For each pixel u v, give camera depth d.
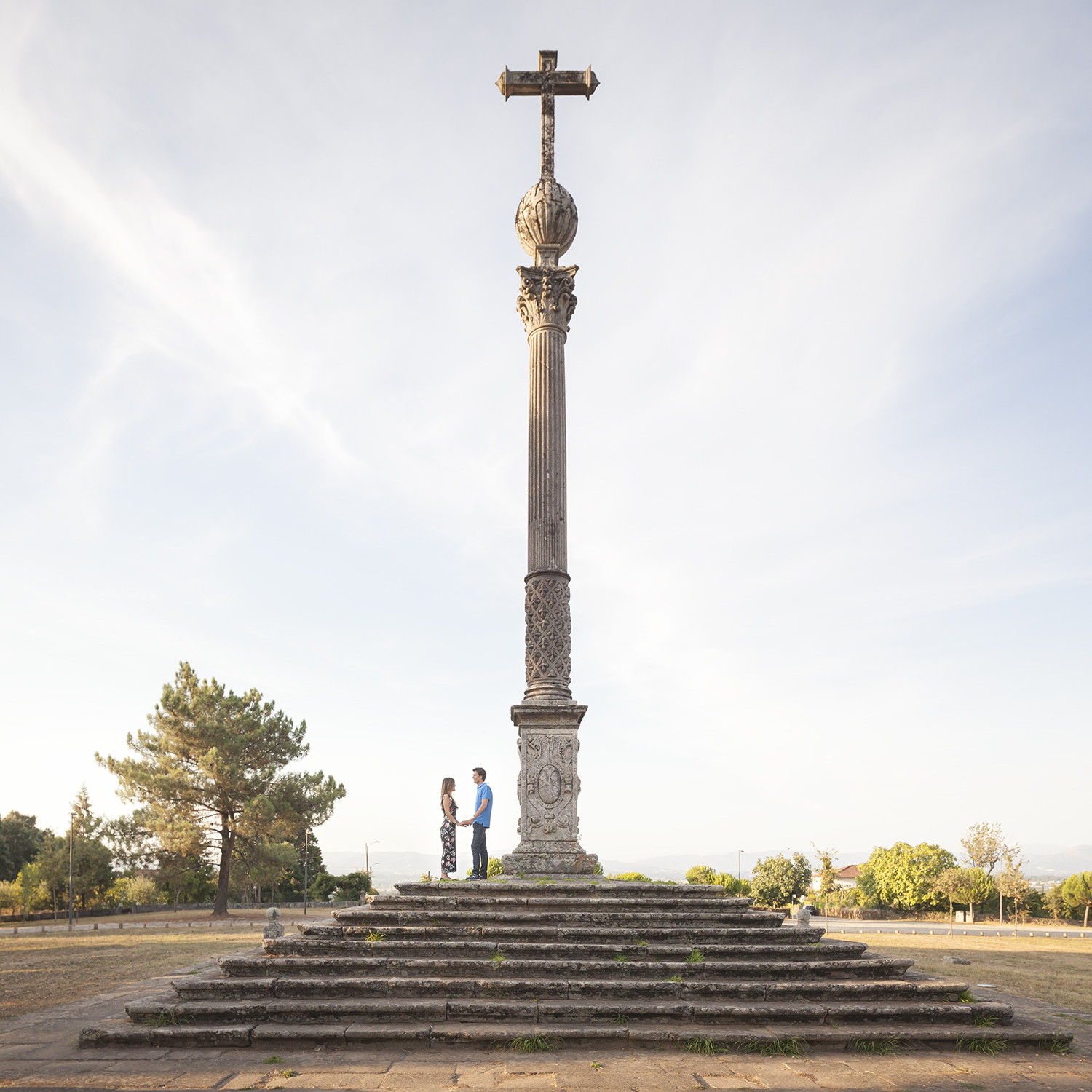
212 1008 8.42
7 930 39.06
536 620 14.48
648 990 9.09
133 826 43.72
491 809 14.73
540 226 16.39
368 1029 8.13
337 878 70.62
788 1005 8.91
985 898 63.75
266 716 45.00
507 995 9.00
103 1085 6.71
